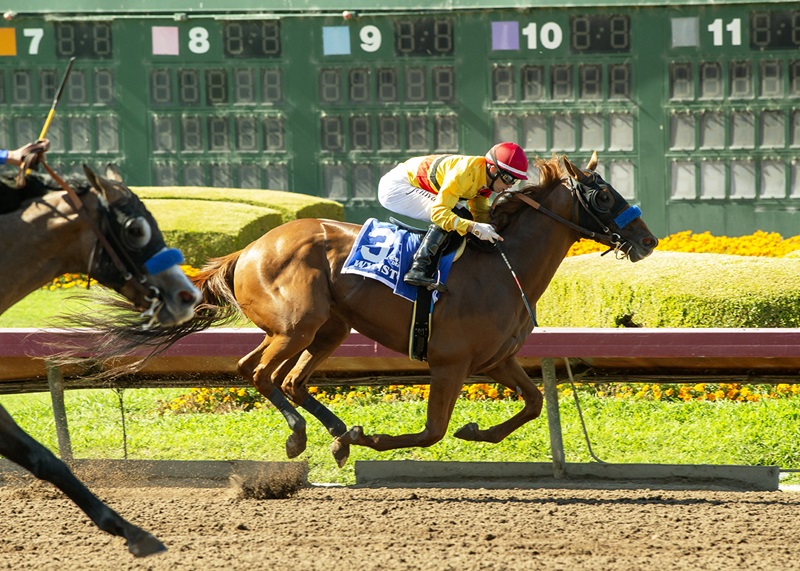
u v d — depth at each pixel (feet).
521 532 33.94
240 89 111.14
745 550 31.73
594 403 55.06
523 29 108.78
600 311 60.39
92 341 38.83
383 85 110.11
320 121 110.73
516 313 39.14
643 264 60.95
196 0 111.75
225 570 29.09
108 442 50.19
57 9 111.14
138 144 111.55
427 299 38.29
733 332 41.73
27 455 26.50
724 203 108.58
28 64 110.73
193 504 38.58
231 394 57.72
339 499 39.81
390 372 48.08
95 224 27.91
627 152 109.09
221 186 111.65
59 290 91.86
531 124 109.50
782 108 107.14
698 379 46.98
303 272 39.27
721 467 42.73
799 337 41.34
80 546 32.40
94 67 111.14
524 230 39.81
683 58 108.17
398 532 33.94
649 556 31.04
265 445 49.03
